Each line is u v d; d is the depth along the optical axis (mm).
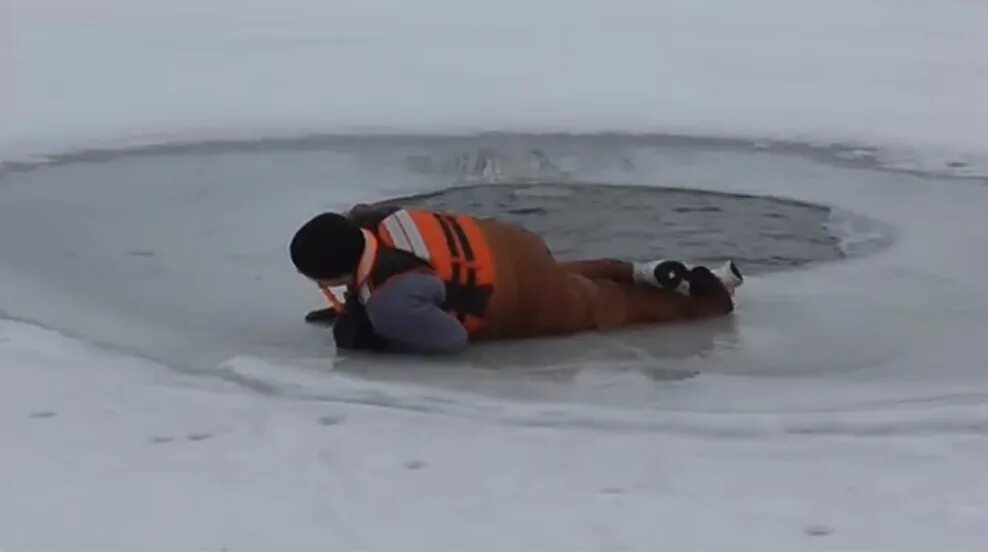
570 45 18469
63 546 3615
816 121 12500
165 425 4520
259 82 15266
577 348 5754
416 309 5430
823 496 3967
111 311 6281
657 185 9539
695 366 5539
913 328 6098
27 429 4469
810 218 8453
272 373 5066
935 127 12148
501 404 4789
